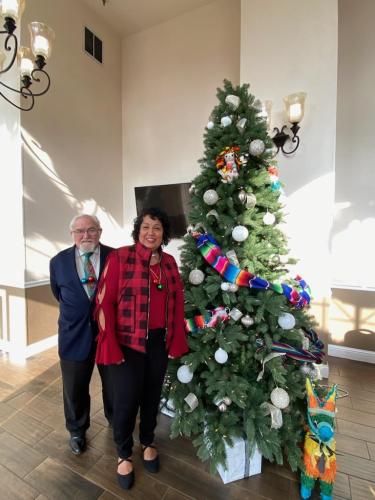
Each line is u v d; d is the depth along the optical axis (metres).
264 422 1.29
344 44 2.66
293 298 1.44
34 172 2.64
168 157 3.66
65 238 3.01
